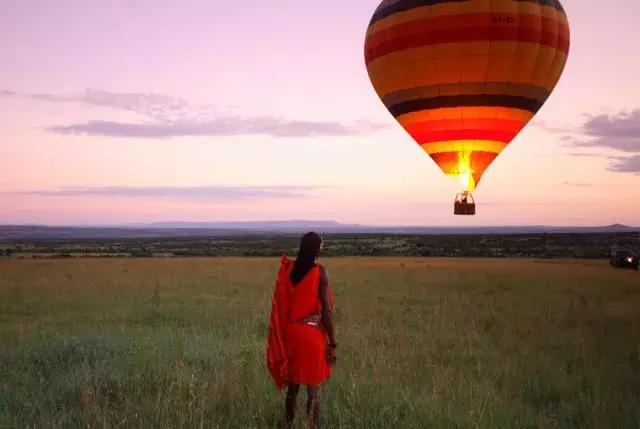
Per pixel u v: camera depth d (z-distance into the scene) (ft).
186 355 27.99
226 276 81.97
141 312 46.57
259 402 20.84
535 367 28.14
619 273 90.48
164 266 104.83
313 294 19.29
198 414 19.62
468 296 58.08
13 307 49.83
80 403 20.95
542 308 49.57
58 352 28.86
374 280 76.23
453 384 24.41
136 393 22.13
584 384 25.62
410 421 19.54
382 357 27.89
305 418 19.26
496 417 20.52
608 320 43.88
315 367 19.13
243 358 26.91
